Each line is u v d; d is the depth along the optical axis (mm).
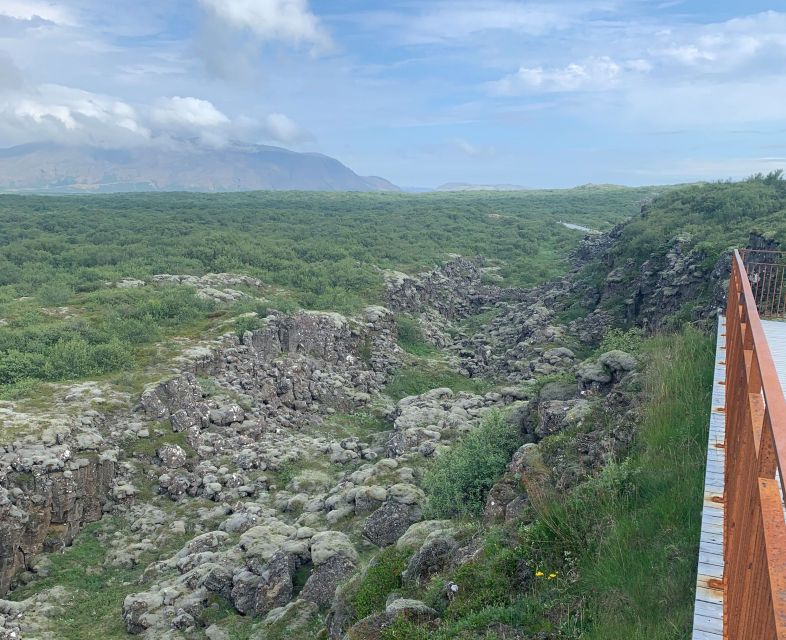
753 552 3809
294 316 35844
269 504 22047
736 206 39438
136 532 20516
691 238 35312
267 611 15359
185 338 31891
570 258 65812
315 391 31797
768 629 3186
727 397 7809
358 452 26109
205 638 14922
